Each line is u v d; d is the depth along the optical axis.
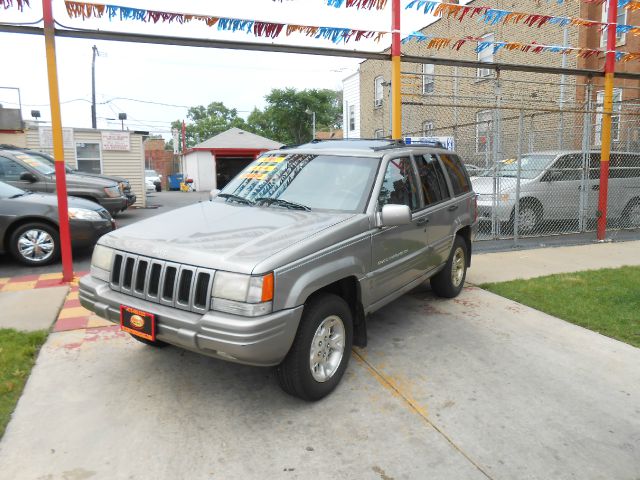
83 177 12.16
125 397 3.63
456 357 4.34
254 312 3.03
